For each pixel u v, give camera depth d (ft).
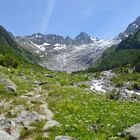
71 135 66.23
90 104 100.22
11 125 73.97
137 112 89.10
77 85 206.08
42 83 158.71
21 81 155.33
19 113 86.07
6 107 94.68
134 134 61.41
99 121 76.33
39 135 66.80
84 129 69.26
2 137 63.36
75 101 102.89
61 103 97.86
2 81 131.85
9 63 300.81
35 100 104.94
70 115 81.97
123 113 85.71
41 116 81.82
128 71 594.24
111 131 68.28
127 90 240.12
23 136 67.56
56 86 145.69
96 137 64.59
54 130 69.31
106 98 129.08
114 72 638.53
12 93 116.26
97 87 234.17
